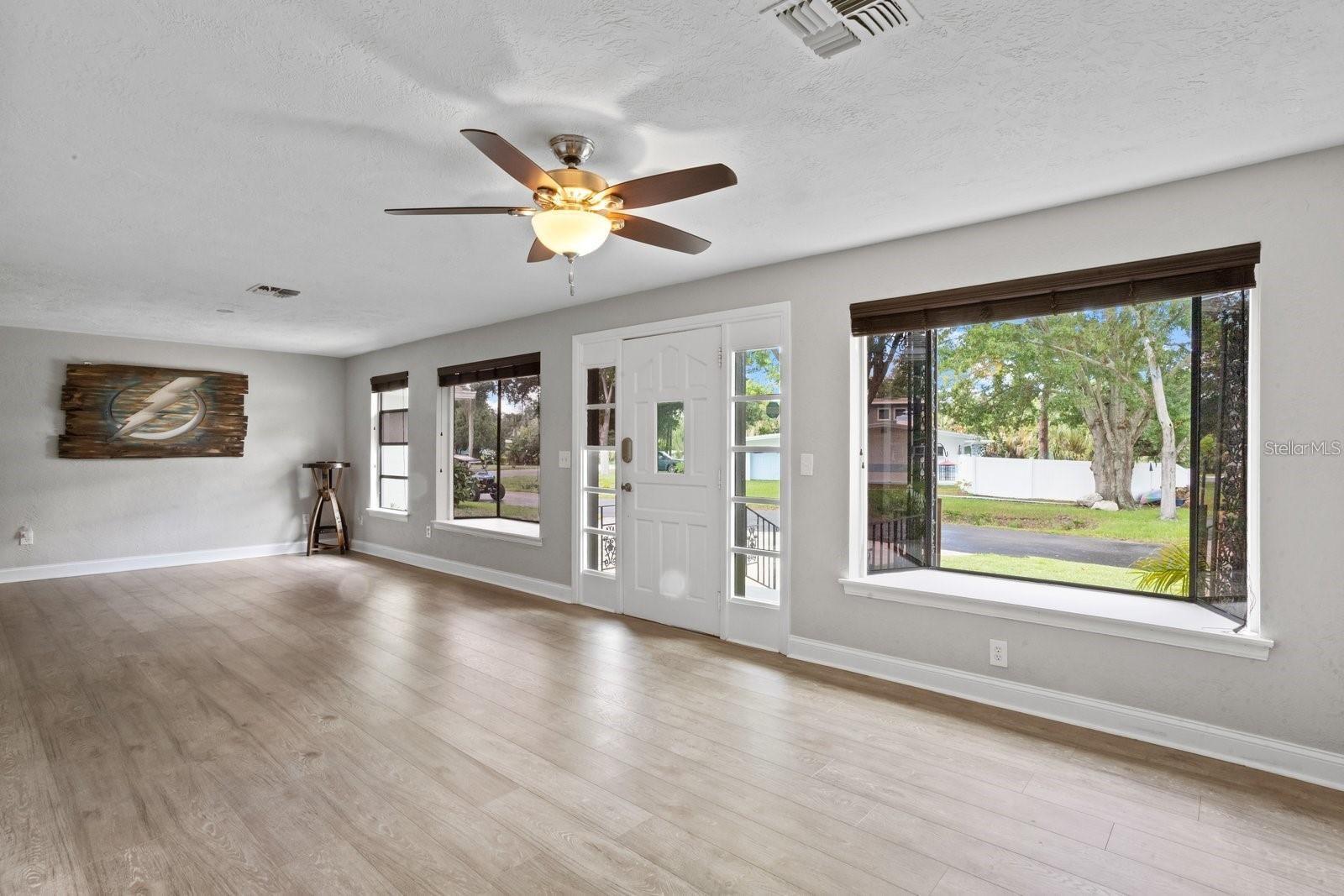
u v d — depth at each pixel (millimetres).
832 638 3727
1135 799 2367
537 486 6805
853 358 3646
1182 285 2701
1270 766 2535
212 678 3539
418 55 1828
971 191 2812
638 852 2078
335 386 7781
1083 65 1884
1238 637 2568
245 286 4395
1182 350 3559
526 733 2896
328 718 3043
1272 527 2535
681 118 2191
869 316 3545
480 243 3498
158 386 6539
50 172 2564
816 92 2037
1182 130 2281
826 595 3748
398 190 2775
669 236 2602
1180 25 1698
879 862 2033
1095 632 2910
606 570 5016
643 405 4688
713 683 3477
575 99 2070
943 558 4320
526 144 2373
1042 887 1922
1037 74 1932
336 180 2664
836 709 3145
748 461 4160
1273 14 1649
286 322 5691
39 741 2797
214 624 4562
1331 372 2422
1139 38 1756
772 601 4023
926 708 3152
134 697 3273
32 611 4867
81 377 6117
